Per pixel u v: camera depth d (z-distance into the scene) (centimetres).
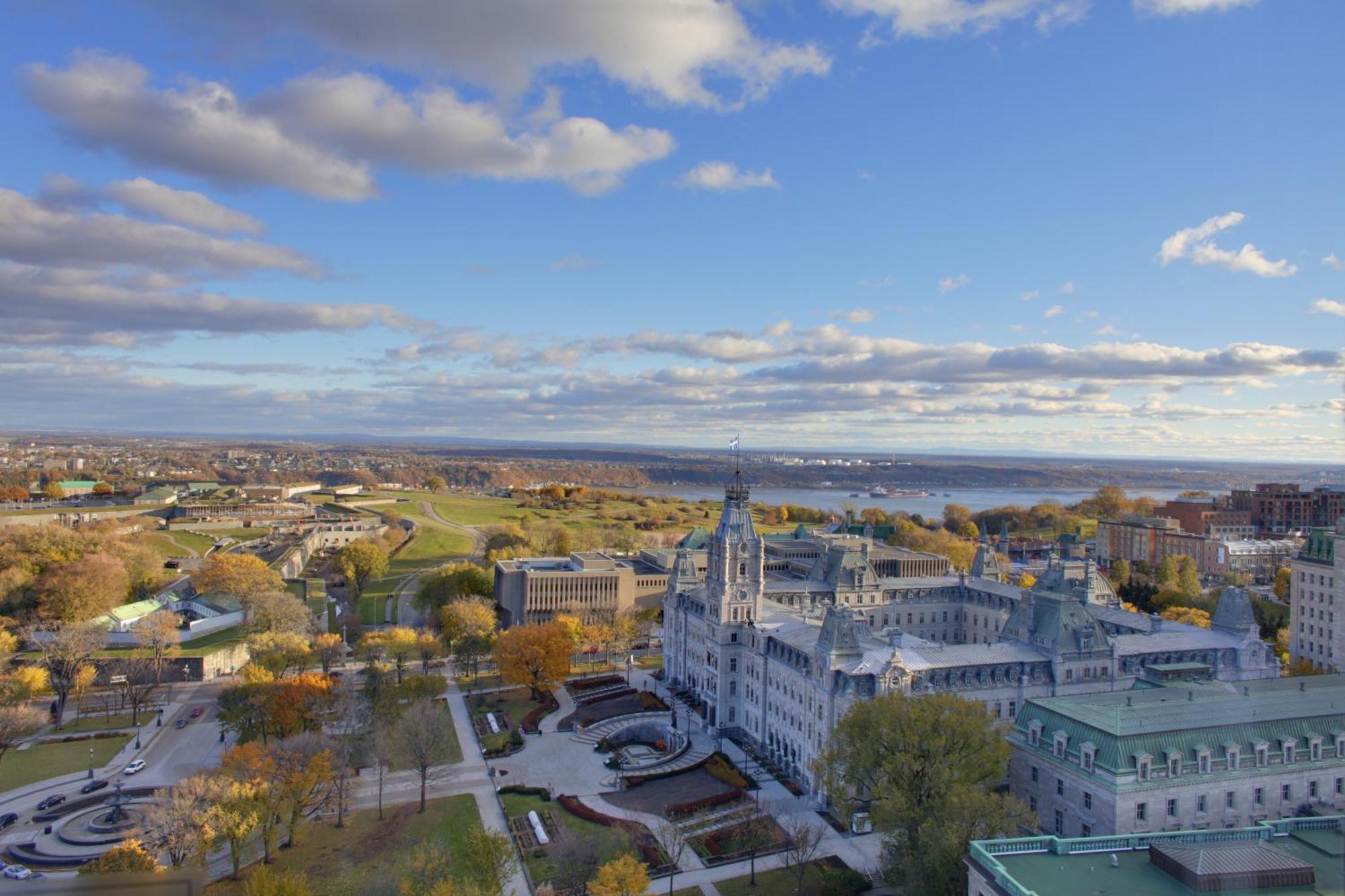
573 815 15162
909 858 11088
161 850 12569
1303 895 8506
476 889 10538
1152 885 8869
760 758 17975
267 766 13338
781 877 12925
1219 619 18862
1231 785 12438
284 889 10219
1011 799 11400
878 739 12631
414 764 16162
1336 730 13088
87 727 19825
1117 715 13012
